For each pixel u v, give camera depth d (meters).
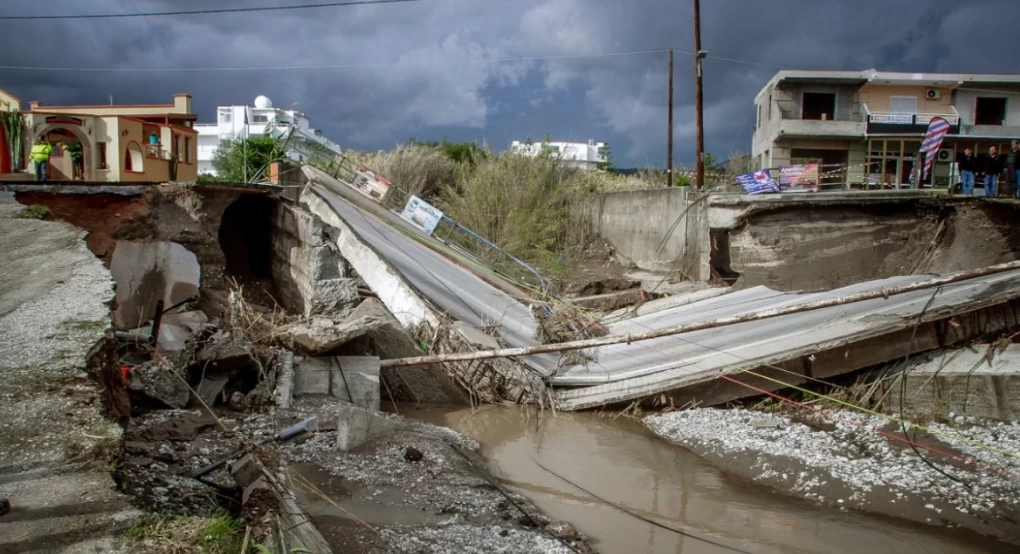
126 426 7.13
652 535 8.02
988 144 36.66
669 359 13.07
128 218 13.05
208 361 10.70
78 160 23.45
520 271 22.98
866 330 12.05
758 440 10.89
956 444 10.52
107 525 4.31
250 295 16.89
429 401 13.25
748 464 10.20
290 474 8.25
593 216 30.48
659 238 24.77
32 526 4.22
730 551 7.70
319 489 8.06
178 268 13.23
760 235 18.06
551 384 13.48
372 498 8.01
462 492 8.53
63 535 4.16
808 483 9.49
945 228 16.66
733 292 16.94
